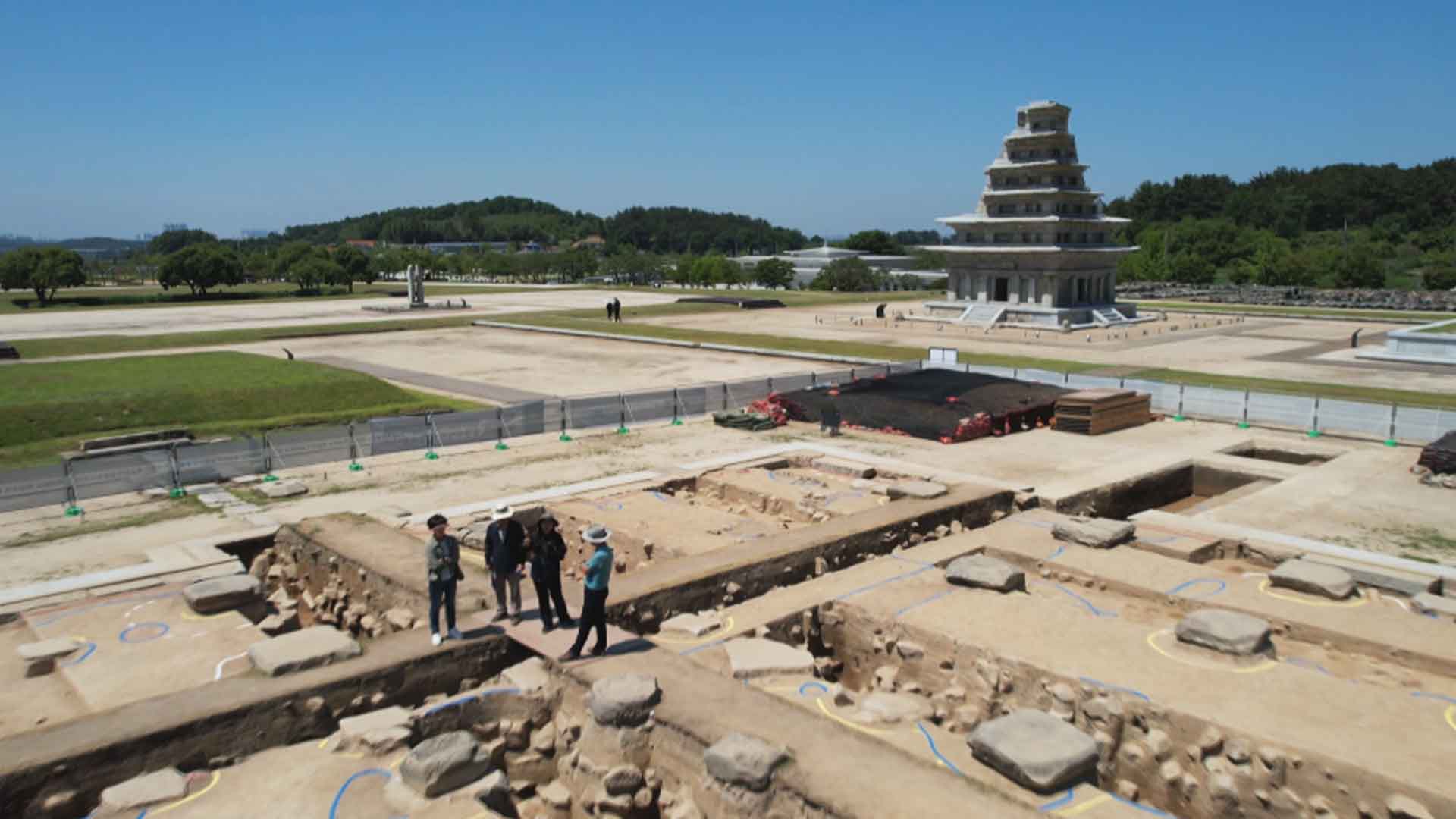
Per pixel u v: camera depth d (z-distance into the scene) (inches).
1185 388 1801.2
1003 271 3811.5
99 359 2427.4
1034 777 517.7
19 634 793.6
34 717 647.8
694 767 555.5
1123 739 620.7
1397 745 558.9
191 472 1323.8
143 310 4783.5
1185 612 797.9
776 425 1756.9
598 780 581.0
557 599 719.1
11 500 1175.0
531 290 6663.4
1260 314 4121.6
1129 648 705.0
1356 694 627.2
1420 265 6225.4
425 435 1539.1
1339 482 1286.9
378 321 3932.1
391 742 587.8
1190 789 583.8
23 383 1952.5
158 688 690.8
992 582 827.4
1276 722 588.4
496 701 649.6
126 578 917.2
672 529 1066.1
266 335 3331.7
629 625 799.1
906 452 1507.1
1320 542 1015.6
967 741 583.8
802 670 679.7
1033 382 1945.1
